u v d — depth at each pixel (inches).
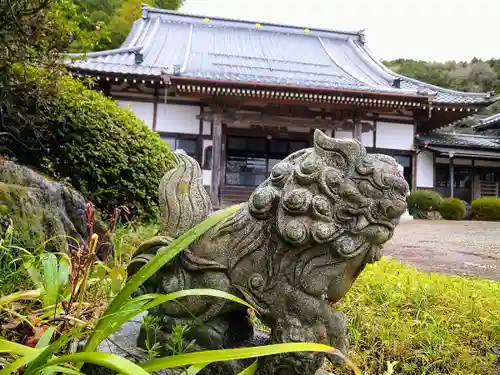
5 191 105.3
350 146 50.3
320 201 48.2
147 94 553.6
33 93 165.9
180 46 692.1
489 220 617.9
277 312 49.8
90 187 200.7
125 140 217.3
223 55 671.8
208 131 561.3
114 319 40.2
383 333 88.5
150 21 778.2
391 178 48.8
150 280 55.8
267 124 549.3
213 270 51.7
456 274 187.2
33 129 177.2
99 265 78.4
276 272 50.1
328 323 49.2
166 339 53.2
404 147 610.2
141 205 219.5
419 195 622.5
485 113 1210.6
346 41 822.5
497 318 99.3
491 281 155.7
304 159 51.9
